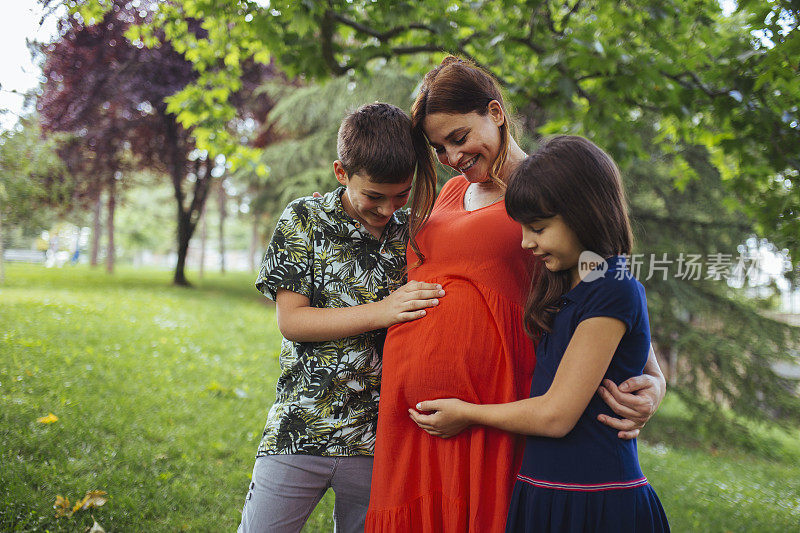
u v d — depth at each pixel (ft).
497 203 5.65
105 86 29.78
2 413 13.38
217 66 18.99
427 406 5.21
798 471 24.27
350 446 5.82
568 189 4.61
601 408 4.77
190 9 14.52
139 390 17.39
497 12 14.99
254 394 19.24
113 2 19.27
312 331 5.67
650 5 12.05
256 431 15.46
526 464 4.95
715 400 27.73
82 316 27.25
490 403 5.18
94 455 12.18
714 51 12.28
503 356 5.22
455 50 13.41
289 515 5.79
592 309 4.65
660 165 28.09
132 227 116.16
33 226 37.06
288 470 5.76
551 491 4.70
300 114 40.06
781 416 27.40
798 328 27.45
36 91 20.72
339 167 5.70
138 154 44.62
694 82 11.91
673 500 16.38
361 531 6.07
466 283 5.35
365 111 5.57
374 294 5.98
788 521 15.96
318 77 14.51
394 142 5.30
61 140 34.14
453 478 5.20
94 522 9.55
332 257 5.91
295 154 40.45
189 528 10.14
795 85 10.36
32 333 21.91
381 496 5.41
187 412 16.11
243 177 44.98
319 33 15.07
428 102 5.45
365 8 13.97
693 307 26.40
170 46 29.84
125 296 38.17
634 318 4.70
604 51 11.64
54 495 10.27
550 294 4.99
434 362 5.23
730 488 19.12
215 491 11.67
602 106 12.33
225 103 17.76
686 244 26.37
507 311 5.26
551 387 4.74
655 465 20.77
